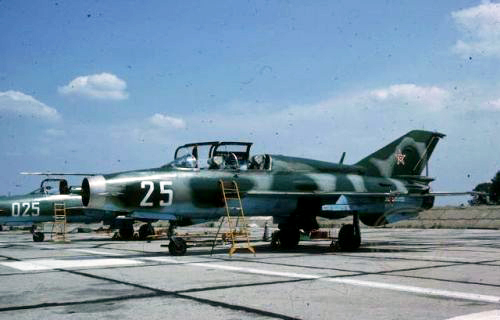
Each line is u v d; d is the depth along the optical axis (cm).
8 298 608
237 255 1240
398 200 1516
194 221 1647
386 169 1684
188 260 1094
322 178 1488
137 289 671
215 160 1331
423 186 1720
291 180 1423
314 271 867
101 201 1147
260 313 514
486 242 1858
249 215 1418
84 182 1168
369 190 1556
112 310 532
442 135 1808
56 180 2314
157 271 877
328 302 572
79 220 2331
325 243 1848
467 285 699
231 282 732
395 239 2123
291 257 1172
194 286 695
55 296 620
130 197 1177
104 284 720
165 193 1215
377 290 656
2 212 2112
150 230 2253
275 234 1548
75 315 508
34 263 1032
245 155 1398
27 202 2161
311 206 1474
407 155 1733
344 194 1380
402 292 639
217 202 1293
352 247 1387
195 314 510
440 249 1440
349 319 486
